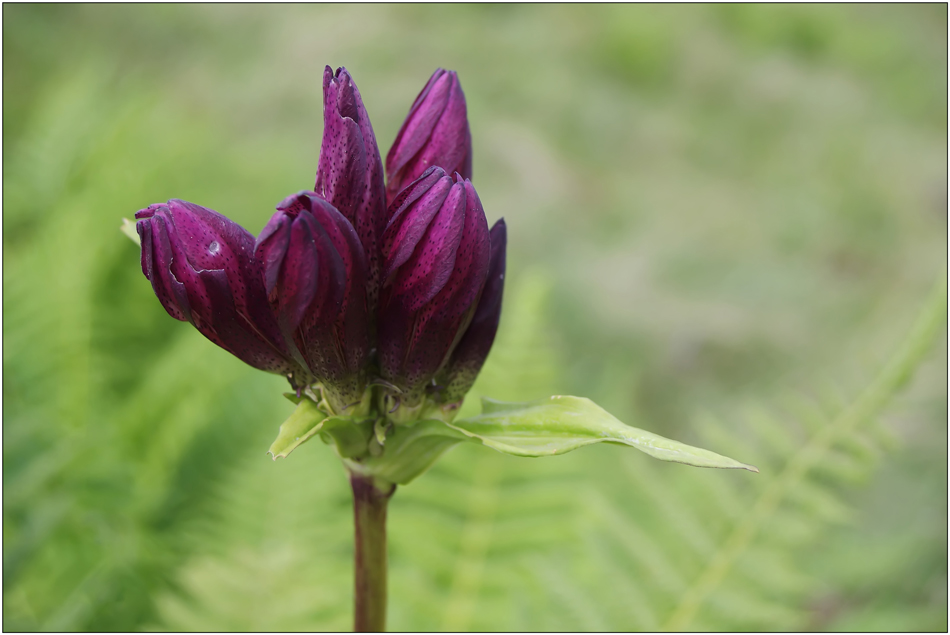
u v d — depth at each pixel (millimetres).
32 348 537
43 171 735
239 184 896
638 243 1382
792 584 450
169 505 518
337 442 365
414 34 1743
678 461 347
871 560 563
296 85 1521
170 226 353
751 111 1843
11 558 435
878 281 1360
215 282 354
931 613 557
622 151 1661
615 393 781
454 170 369
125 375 628
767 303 1256
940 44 2236
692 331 1146
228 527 465
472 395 526
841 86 1967
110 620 458
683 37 1994
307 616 439
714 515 458
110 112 885
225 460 534
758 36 2100
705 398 1041
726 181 1650
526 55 1797
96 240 602
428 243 352
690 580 454
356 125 355
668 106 1832
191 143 875
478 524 481
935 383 464
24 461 462
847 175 1660
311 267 347
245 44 1664
